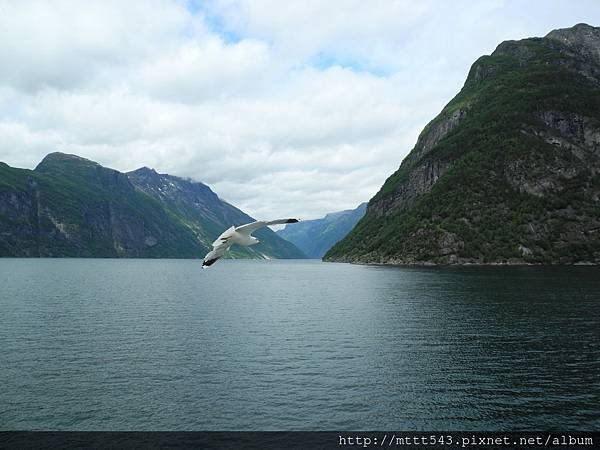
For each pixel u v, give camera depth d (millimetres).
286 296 97812
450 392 34875
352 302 85125
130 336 54219
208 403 33156
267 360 43344
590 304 76125
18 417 31031
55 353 46188
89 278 157625
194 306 81312
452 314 68062
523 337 51969
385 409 32000
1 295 97250
